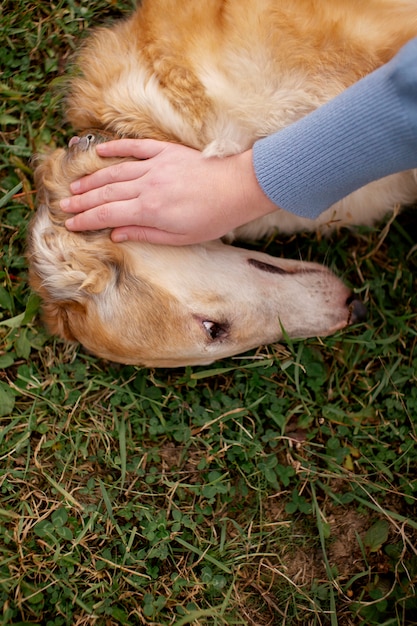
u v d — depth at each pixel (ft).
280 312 2.40
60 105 2.70
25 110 2.73
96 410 2.66
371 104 1.96
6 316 2.70
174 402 2.65
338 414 2.64
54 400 2.64
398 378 2.66
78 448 2.62
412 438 2.63
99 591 2.54
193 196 2.16
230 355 2.43
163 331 2.25
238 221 2.21
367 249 2.74
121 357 2.35
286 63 2.15
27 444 2.60
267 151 2.09
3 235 2.71
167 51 2.18
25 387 2.64
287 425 2.69
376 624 2.56
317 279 2.46
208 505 2.62
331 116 2.01
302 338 2.49
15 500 2.60
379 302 2.69
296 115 2.20
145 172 2.17
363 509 2.65
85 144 2.25
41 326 2.65
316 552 2.64
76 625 2.50
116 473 2.64
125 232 2.21
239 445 2.62
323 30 2.12
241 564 2.60
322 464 2.67
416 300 2.69
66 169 2.27
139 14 2.27
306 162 2.06
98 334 2.29
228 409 2.64
